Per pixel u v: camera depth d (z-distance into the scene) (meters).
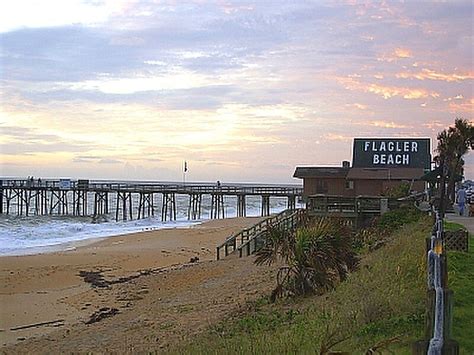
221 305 16.67
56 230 51.41
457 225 19.39
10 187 78.25
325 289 14.86
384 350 7.62
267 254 15.79
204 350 10.05
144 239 43.31
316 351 8.19
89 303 21.27
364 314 9.52
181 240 42.12
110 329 16.17
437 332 5.93
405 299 9.81
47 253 36.12
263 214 70.00
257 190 71.69
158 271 27.72
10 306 21.09
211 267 26.31
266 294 16.72
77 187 76.31
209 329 13.32
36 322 18.77
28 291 23.95
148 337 14.07
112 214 81.94
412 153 50.88
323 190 49.28
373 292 11.54
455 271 11.74
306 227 15.90
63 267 30.17
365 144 52.25
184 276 24.81
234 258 28.73
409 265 12.55
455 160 31.20
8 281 26.16
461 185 39.66
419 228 19.80
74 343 15.07
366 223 27.62
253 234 32.19
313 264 14.94
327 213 27.92
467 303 9.58
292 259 15.21
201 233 46.41
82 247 39.62
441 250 7.50
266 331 11.66
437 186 36.81
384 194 41.12
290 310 13.52
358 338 8.52
